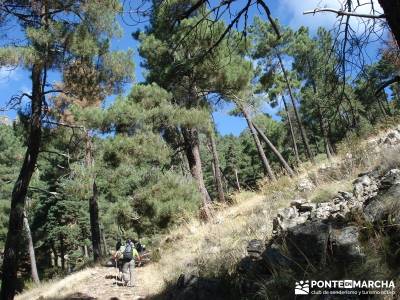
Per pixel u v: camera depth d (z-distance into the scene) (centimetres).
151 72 1859
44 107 1398
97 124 1650
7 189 3550
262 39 3144
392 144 1044
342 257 561
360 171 995
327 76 465
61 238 4438
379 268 506
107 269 1634
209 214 1759
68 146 1731
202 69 1599
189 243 1473
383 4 379
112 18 1275
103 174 1797
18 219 1299
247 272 705
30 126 1405
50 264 4734
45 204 4112
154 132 1859
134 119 1691
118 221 1803
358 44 443
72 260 4381
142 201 1769
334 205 801
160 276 1302
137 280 1396
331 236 598
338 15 412
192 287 741
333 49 452
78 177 1744
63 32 1237
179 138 2144
